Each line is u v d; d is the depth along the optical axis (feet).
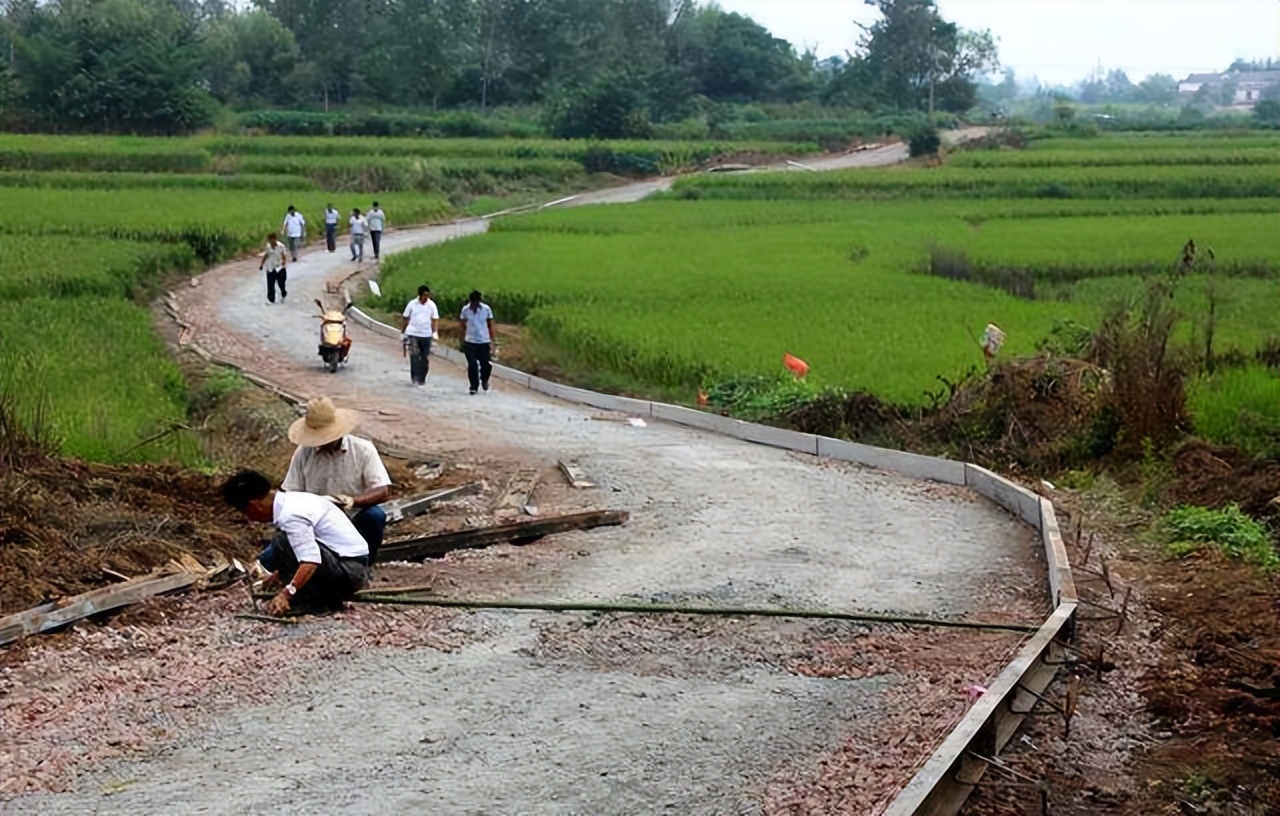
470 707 27.25
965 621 34.22
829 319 89.10
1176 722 28.32
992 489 50.26
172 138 257.34
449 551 40.19
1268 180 207.00
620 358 78.84
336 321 80.18
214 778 23.43
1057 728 27.37
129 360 72.79
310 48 354.95
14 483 37.06
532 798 22.89
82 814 21.86
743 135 326.44
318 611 32.78
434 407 69.10
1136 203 189.47
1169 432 54.75
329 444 33.94
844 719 27.17
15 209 153.89
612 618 33.53
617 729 26.27
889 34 419.33
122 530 36.81
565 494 49.34
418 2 343.67
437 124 300.20
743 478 52.85
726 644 31.89
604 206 196.13
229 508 42.06
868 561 40.45
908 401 63.16
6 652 29.01
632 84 316.81
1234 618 34.86
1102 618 34.78
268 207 167.73
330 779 23.47
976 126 388.57
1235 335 76.95
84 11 299.79
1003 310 92.43
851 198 213.25
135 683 27.99
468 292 105.09
